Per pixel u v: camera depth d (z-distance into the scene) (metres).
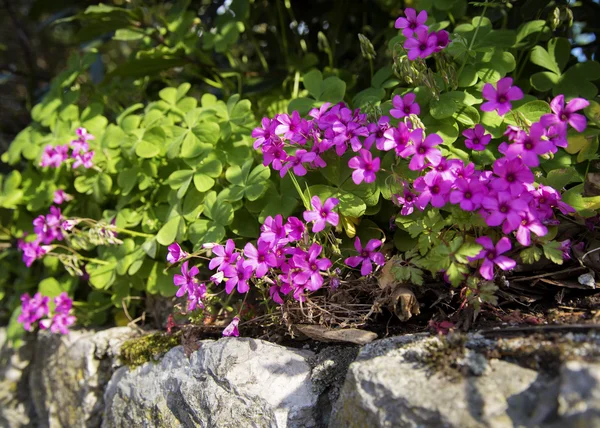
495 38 0.35
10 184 0.50
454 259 0.26
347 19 0.55
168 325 0.37
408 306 0.28
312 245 0.29
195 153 0.38
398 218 0.31
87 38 0.53
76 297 0.49
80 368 0.42
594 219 0.31
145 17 0.53
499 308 0.29
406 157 0.31
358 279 0.31
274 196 0.36
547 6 0.41
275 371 0.30
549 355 0.22
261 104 0.47
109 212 0.43
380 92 0.37
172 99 0.44
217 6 0.56
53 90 0.50
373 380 0.24
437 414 0.21
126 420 0.36
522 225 0.26
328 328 0.30
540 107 0.33
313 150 0.31
